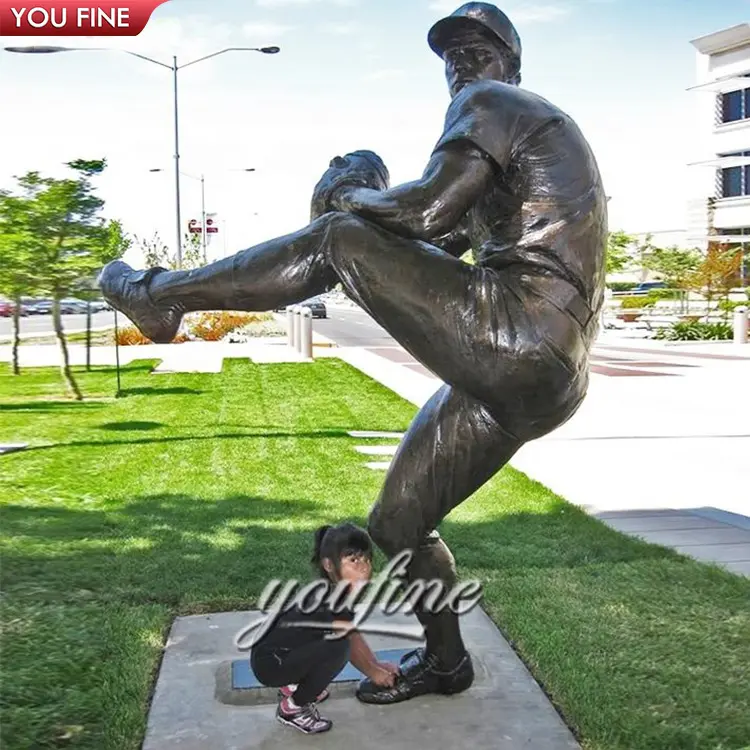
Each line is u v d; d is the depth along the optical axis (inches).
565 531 258.2
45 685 155.9
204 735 137.1
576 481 334.6
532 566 224.7
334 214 120.8
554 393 118.0
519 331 114.3
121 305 127.3
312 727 136.9
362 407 525.7
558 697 149.9
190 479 328.5
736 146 1803.6
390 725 139.6
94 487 315.6
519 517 273.7
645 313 1440.7
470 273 116.7
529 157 116.0
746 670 161.5
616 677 157.1
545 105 119.0
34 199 543.8
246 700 148.3
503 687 152.9
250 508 284.4
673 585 208.8
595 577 215.2
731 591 204.1
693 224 1886.1
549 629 179.0
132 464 356.8
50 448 394.0
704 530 264.8
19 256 547.2
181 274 123.9
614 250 1996.8
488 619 187.0
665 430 450.6
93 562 227.1
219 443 405.1
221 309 124.2
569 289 116.3
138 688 153.4
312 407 526.0
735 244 1701.5
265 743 134.6
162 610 192.7
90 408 525.3
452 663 146.9
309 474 338.0
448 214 114.0
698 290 1347.2
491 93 117.0
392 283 115.2
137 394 591.8
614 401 562.6
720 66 1822.1
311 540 247.4
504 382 115.9
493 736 136.4
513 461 373.1
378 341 1197.1
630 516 282.8
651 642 173.6
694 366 783.1
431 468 130.0
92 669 162.7
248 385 641.6
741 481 334.0
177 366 792.9
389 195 115.3
